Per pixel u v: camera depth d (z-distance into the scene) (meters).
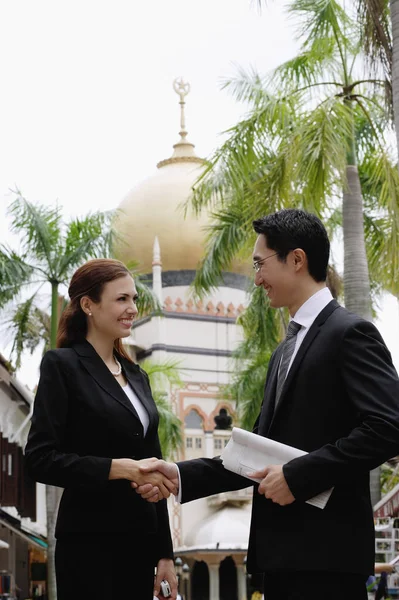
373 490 14.98
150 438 4.30
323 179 12.60
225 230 17.38
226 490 3.94
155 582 4.30
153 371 24.09
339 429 3.56
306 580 3.48
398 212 13.25
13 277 18.83
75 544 3.98
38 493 35.00
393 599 11.09
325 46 14.87
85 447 4.05
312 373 3.61
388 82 11.01
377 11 10.31
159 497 3.89
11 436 26.48
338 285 17.70
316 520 3.48
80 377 4.11
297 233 3.79
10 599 23.11
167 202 37.69
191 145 40.78
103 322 4.28
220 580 35.44
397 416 3.38
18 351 20.52
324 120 12.72
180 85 41.50
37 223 19.03
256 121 14.00
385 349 3.58
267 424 3.79
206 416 35.78
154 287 35.56
